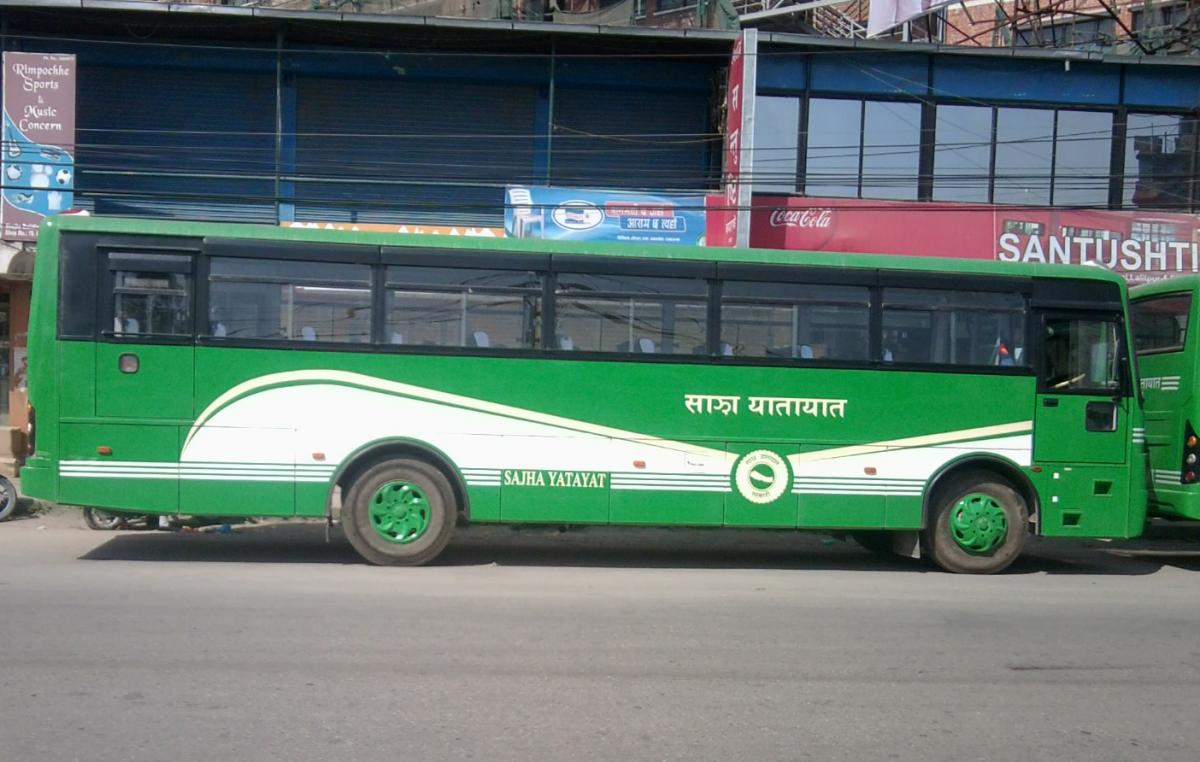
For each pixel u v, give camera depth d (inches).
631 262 392.5
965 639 290.5
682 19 877.8
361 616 298.0
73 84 605.3
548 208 650.8
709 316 394.0
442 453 385.4
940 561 409.7
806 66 690.2
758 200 677.3
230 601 314.7
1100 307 413.1
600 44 676.1
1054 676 253.9
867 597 351.9
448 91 711.7
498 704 219.1
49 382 371.6
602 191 656.4
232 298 378.3
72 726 199.8
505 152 712.4
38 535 458.9
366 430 382.6
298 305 381.1
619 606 323.3
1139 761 194.9
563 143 715.4
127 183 687.1
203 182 694.5
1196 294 430.9
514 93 714.8
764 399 395.5
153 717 205.8
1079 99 703.1
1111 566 451.2
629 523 391.2
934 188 700.0
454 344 386.3
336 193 703.7
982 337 406.6
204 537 461.7
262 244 378.3
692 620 305.1
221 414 376.8
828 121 695.1
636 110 722.8
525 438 388.5
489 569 391.2
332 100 705.0
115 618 287.9
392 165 705.6
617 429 390.9
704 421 393.4
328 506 379.9
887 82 694.5
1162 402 446.3
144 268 375.9
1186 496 427.2
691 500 392.8
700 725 209.0
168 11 628.7
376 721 206.2
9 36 643.5
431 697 222.8
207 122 695.1
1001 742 203.9
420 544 387.5
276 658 250.5
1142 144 707.4
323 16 637.9
